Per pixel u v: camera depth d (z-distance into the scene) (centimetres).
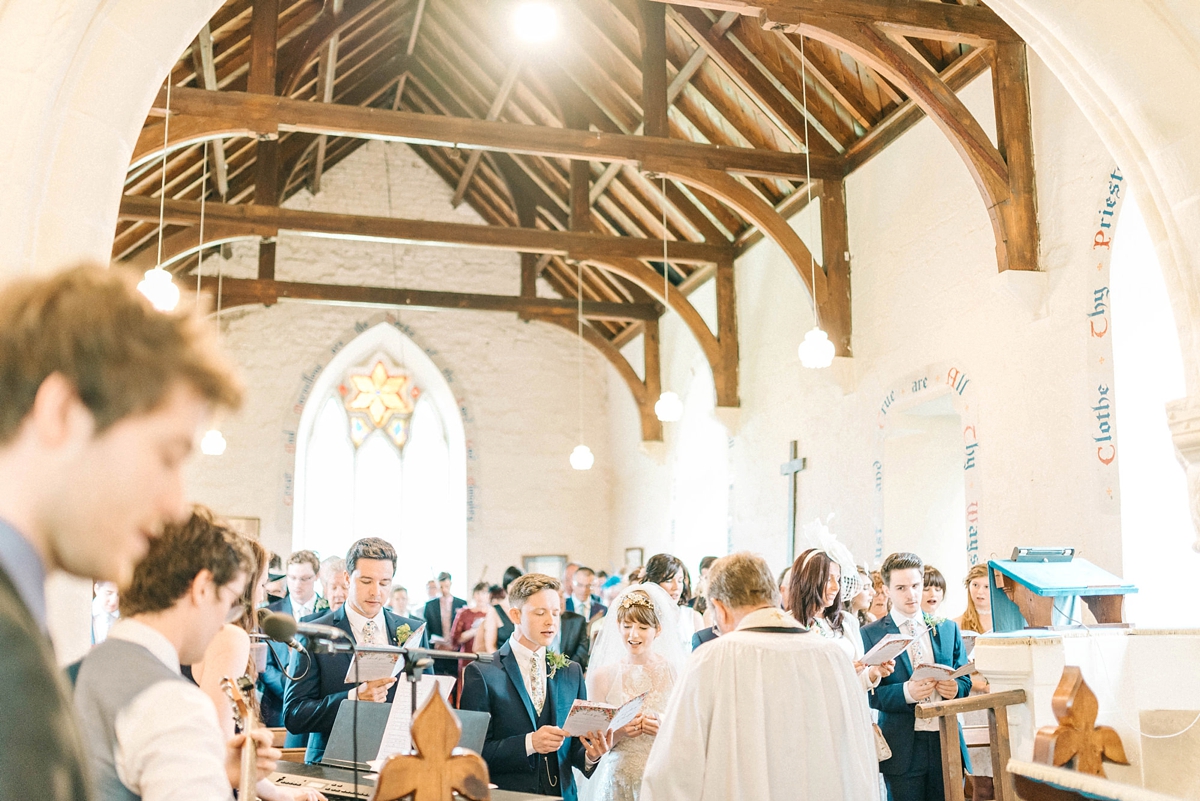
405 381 1603
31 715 74
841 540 980
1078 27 384
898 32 724
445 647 839
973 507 781
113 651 166
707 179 949
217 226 1077
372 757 329
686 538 1380
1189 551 609
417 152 1603
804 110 952
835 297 970
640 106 1127
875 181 938
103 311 86
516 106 1303
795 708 297
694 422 1369
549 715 400
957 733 364
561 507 1612
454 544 1574
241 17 932
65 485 85
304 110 842
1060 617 451
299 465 1517
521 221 1421
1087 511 666
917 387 864
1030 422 723
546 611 398
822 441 1025
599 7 1023
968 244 805
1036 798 246
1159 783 343
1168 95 373
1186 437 377
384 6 1202
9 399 83
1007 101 730
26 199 296
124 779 156
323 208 1552
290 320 1529
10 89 294
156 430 88
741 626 314
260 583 307
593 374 1662
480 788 211
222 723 255
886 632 460
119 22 314
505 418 1609
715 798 292
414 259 1590
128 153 325
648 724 400
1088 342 673
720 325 1224
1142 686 350
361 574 424
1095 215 673
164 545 173
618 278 1482
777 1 691
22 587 83
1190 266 379
